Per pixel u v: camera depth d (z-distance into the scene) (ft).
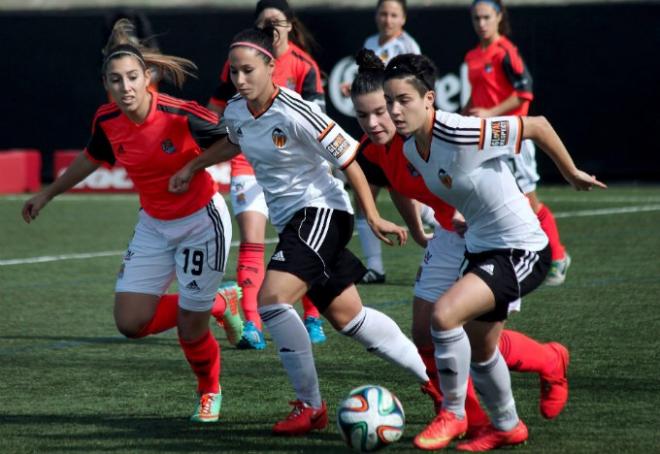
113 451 56.80
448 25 181.57
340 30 183.62
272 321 58.65
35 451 56.95
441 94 183.11
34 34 198.90
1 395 69.46
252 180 84.89
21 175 197.06
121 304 64.85
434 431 55.77
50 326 91.56
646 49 177.37
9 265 123.03
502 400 55.47
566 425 59.77
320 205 60.39
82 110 199.00
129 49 61.62
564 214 152.35
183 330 63.10
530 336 82.53
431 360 61.31
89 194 196.03
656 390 66.85
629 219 145.79
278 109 59.11
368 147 61.93
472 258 56.13
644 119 179.11
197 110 63.16
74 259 127.03
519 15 179.83
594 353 76.74
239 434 59.98
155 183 63.87
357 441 53.78
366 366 75.66
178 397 68.64
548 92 180.75
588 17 178.29
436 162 54.13
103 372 75.66
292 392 69.46
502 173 54.54
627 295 97.30
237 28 188.55
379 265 108.06
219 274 64.23
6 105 201.67
